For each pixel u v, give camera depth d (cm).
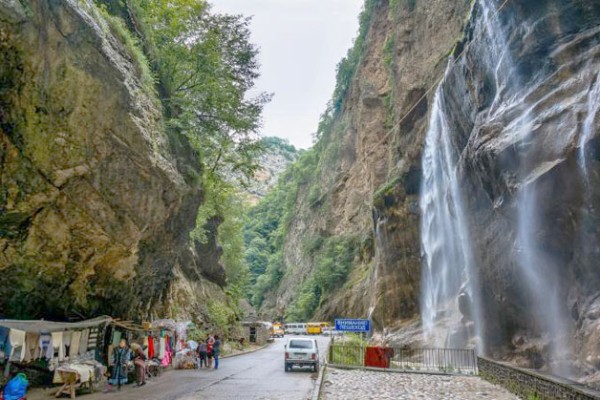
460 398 1345
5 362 1300
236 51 2436
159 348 2070
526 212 1756
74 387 1279
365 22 8000
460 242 3161
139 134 1555
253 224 13775
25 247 1421
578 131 1524
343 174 8181
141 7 2191
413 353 3058
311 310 7825
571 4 1902
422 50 4581
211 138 2562
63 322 1502
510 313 2112
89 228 1535
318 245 8500
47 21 1254
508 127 1914
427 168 3938
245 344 4253
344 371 2067
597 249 1484
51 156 1379
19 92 1283
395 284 4234
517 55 2048
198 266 4634
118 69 1462
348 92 8575
